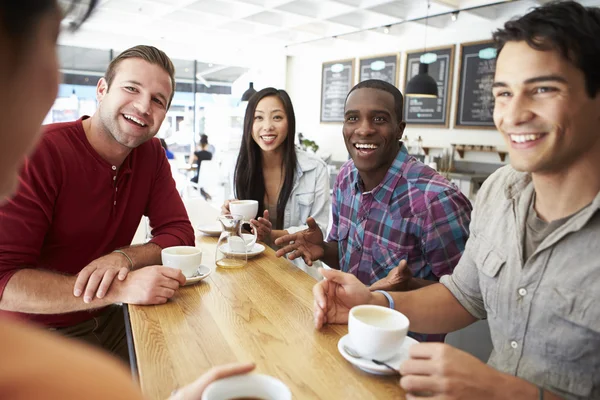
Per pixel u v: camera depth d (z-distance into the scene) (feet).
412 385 2.38
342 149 26.96
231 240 4.93
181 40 25.66
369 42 24.36
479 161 20.12
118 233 5.49
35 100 0.93
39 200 4.40
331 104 27.35
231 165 9.46
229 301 3.77
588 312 2.60
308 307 3.67
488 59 19.13
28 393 0.75
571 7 2.40
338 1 18.12
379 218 5.25
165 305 3.65
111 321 5.38
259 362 2.74
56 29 0.93
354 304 3.44
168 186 5.99
